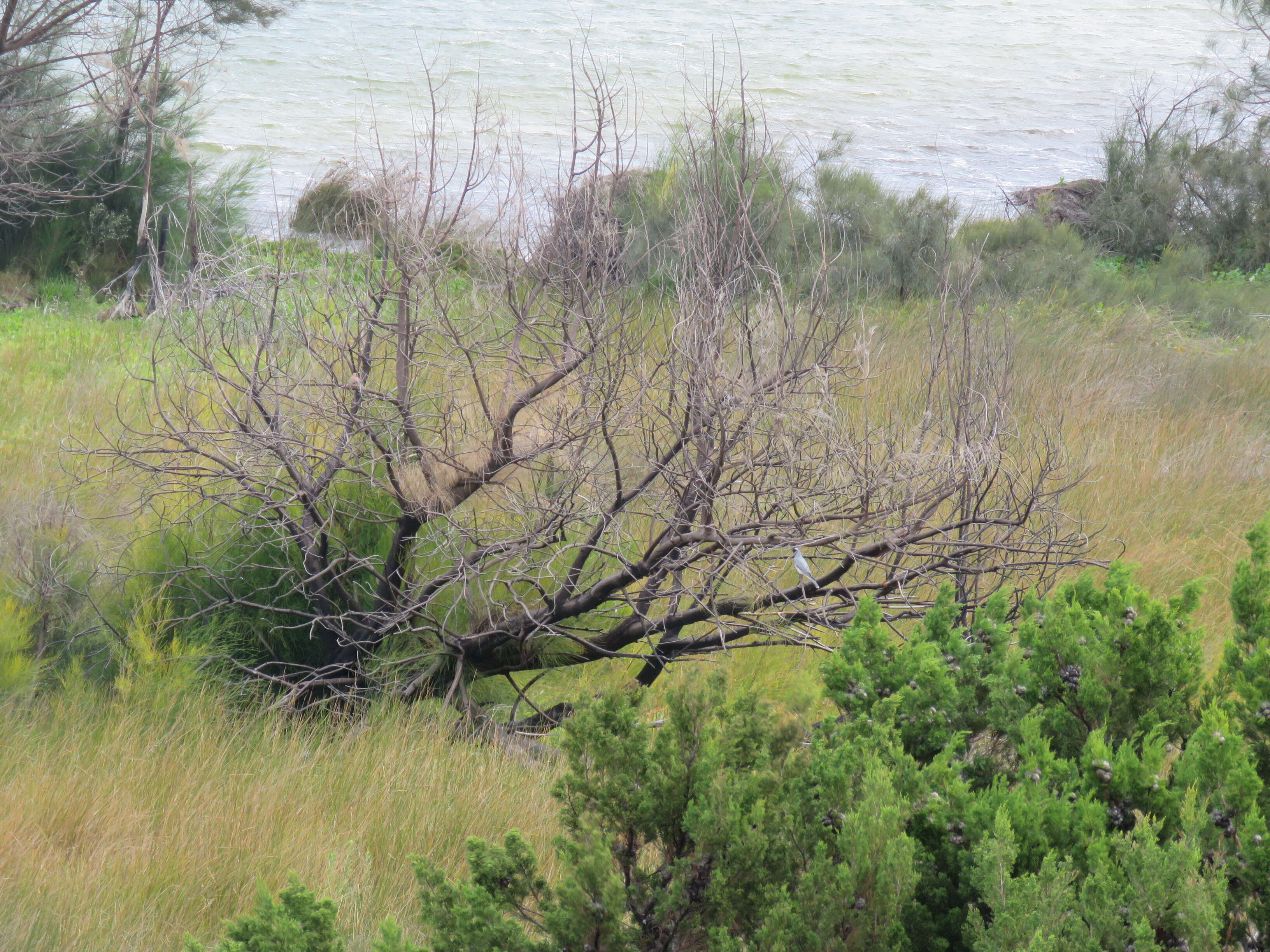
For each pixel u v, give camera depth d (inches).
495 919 105.7
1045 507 208.1
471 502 216.5
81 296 535.8
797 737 120.6
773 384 180.7
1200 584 130.3
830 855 104.9
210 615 216.8
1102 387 409.4
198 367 215.3
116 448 208.5
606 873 101.8
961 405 198.5
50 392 343.3
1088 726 123.5
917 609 203.2
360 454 207.8
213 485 216.7
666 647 208.8
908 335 413.4
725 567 188.1
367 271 198.1
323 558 206.1
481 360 199.9
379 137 200.5
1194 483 335.9
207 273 215.8
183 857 155.4
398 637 217.2
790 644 200.2
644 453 199.5
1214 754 105.9
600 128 192.5
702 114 225.3
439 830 169.9
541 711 214.1
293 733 201.6
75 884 147.4
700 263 185.9
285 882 154.5
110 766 177.0
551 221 193.2
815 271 205.3
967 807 106.7
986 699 130.4
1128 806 108.0
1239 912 100.4
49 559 206.1
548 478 200.1
